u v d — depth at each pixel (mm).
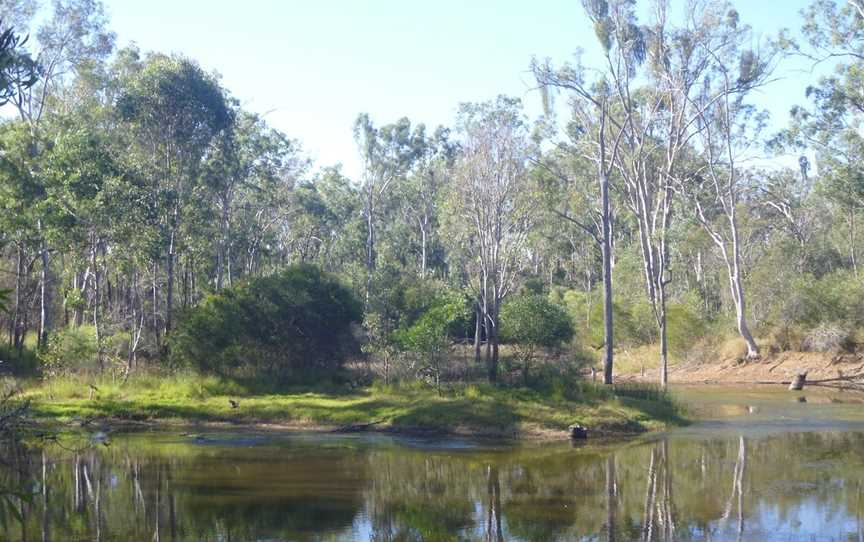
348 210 74062
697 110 42031
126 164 34969
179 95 38438
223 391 28547
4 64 10117
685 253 62375
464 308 34969
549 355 30844
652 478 17875
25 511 15148
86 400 26734
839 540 13234
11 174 31266
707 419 27516
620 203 55719
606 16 34438
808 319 43344
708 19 39781
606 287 31266
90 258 35469
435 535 13688
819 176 45312
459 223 40031
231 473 18406
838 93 40156
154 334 35750
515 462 19734
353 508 15477
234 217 55000
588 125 40156
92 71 40438
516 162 36500
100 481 17547
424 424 24172
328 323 32031
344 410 25688
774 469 18766
